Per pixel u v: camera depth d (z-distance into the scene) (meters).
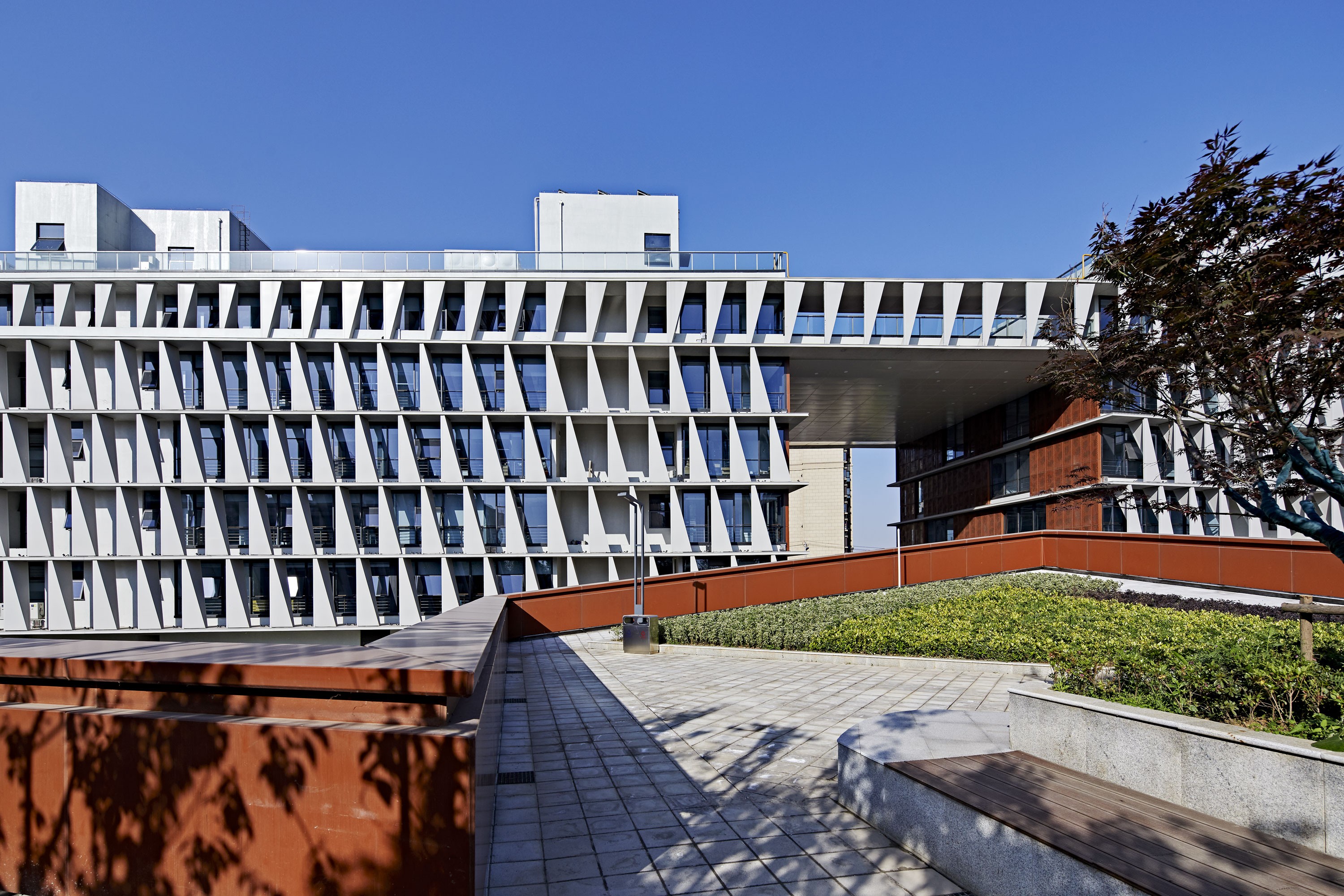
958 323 32.38
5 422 30.25
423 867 4.27
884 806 6.37
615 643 20.64
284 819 4.45
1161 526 32.47
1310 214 5.68
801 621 18.69
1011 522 40.16
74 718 4.90
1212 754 5.03
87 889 4.80
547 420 32.53
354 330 31.12
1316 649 6.30
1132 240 6.56
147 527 31.19
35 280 30.41
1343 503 6.15
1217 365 6.31
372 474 31.11
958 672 14.21
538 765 8.55
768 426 32.56
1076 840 4.58
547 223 36.03
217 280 30.86
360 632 32.47
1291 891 3.93
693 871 5.68
